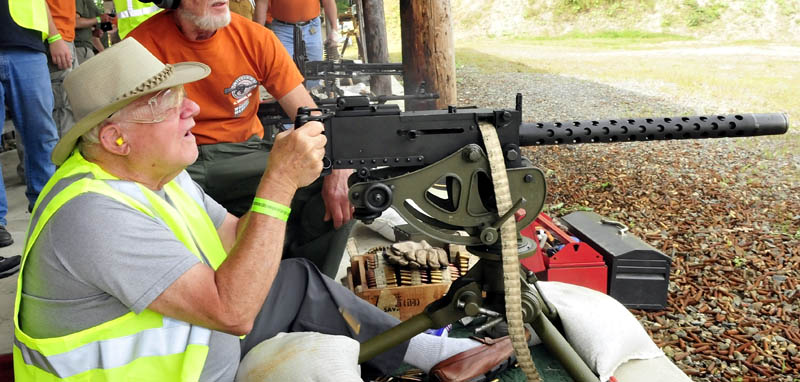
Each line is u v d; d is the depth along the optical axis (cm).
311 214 275
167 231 146
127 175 152
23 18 352
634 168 530
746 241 407
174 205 169
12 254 353
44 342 140
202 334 152
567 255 305
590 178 524
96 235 135
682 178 500
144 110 145
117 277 136
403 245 282
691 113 532
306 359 178
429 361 225
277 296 211
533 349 254
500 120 179
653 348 245
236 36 274
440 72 485
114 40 722
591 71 643
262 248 148
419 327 200
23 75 360
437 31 475
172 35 264
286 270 217
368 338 214
